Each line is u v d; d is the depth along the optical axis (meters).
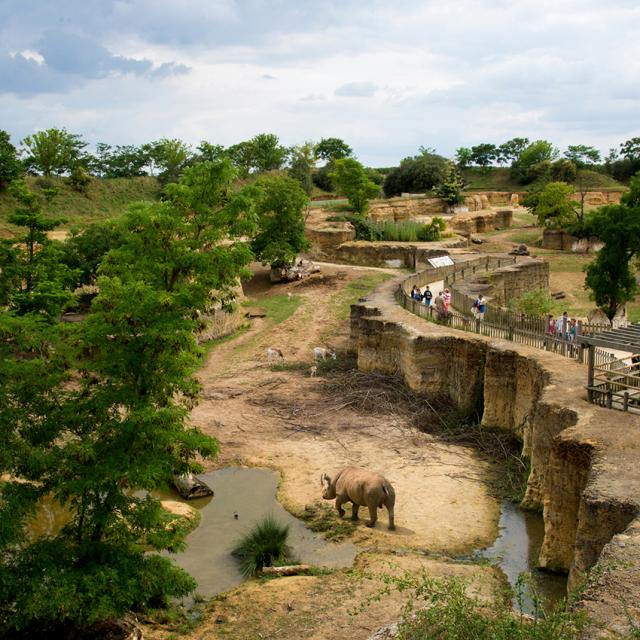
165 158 83.81
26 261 30.09
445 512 18.97
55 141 76.56
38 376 12.73
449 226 75.81
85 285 42.09
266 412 27.62
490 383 24.80
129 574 12.64
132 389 13.48
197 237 14.87
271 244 50.84
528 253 60.38
